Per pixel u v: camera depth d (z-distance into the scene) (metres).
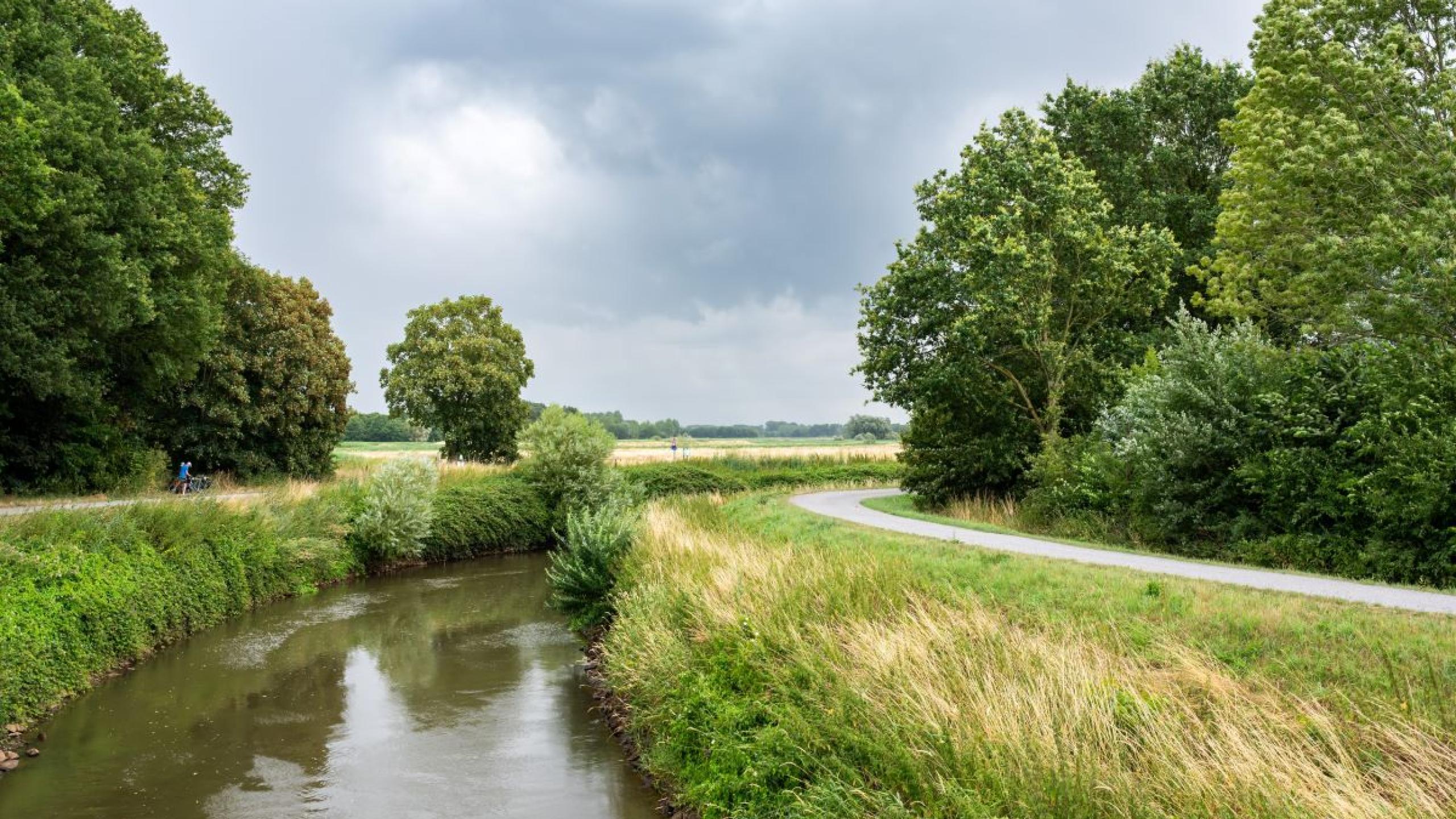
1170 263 29.16
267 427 38.00
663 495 43.44
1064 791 5.86
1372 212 19.50
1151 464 19.14
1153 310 32.06
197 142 30.48
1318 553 15.84
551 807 9.28
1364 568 14.96
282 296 38.47
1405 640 8.16
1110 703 7.19
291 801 9.44
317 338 40.91
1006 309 27.09
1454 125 19.97
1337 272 18.88
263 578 21.11
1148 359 24.69
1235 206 24.73
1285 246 21.30
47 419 26.36
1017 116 29.88
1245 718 6.64
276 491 25.70
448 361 48.78
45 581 13.57
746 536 18.81
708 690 9.84
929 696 7.52
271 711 12.80
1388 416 15.67
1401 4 21.73
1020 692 7.45
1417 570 14.48
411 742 11.49
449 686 14.27
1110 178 34.00
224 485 33.84
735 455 56.59
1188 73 33.91
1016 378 30.28
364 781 10.05
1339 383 17.53
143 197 23.88
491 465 41.50
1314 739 6.49
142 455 30.97
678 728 9.66
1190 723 6.83
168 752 10.97
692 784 8.73
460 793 9.70
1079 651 8.33
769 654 9.81
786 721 7.99
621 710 12.52
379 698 13.54
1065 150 35.09
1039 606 10.40
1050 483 24.66
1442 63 21.27
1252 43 24.52
